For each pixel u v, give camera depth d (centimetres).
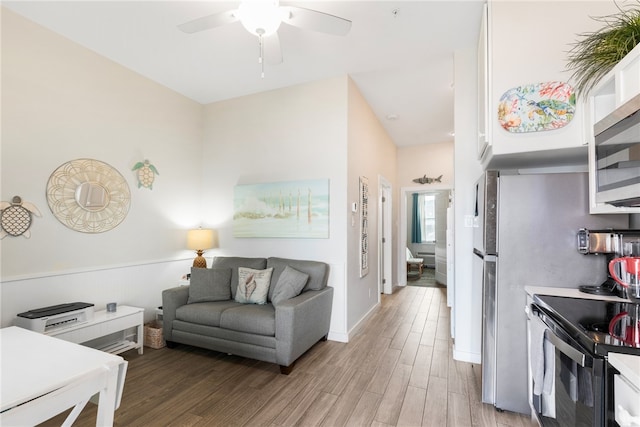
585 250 174
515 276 190
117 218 310
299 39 265
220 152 405
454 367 261
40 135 252
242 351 263
